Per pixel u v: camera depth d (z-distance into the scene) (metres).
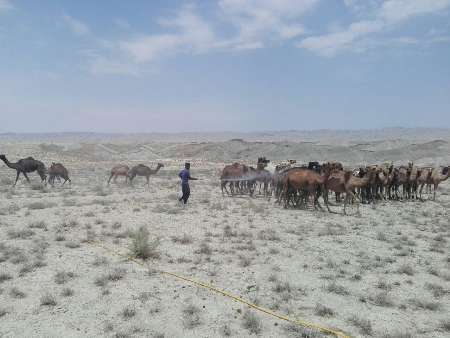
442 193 32.12
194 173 52.62
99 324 7.53
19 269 10.53
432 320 7.88
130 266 11.00
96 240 13.74
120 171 32.53
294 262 11.59
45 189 28.55
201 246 13.02
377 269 11.10
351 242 14.19
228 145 105.06
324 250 13.02
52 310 8.12
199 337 7.07
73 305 8.38
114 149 107.00
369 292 9.32
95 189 29.02
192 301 8.67
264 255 12.24
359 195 26.73
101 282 9.61
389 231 16.25
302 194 21.94
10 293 8.91
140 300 8.66
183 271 10.62
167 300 8.70
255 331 7.29
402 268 10.84
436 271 10.75
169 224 16.92
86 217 18.25
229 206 22.48
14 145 86.00
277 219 18.48
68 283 9.64
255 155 97.88
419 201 26.92
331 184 20.77
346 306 8.50
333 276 10.36
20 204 21.92
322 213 20.41
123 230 15.48
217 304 8.54
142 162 80.00
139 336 7.06
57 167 30.09
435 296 9.09
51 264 11.05
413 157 81.44
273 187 26.67
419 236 15.26
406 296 9.12
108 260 11.50
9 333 7.14
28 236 14.15
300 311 8.20
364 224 17.69
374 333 7.24
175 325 7.53
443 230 16.55
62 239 13.70
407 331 7.36
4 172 47.47
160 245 13.30
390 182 26.92
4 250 12.14
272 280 10.01
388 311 8.29
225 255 12.20
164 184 35.84
